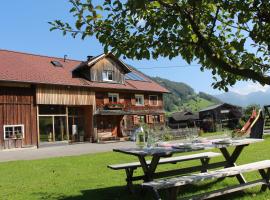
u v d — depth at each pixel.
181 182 6.13
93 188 8.73
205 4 4.30
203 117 53.12
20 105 26.97
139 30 4.48
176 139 32.38
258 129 10.90
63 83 29.47
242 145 8.84
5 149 25.78
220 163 9.23
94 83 32.47
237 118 50.75
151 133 8.40
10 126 26.25
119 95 34.81
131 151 7.43
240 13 4.16
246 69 4.13
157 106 38.50
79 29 4.50
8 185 9.57
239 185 7.27
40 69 30.31
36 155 19.89
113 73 34.41
